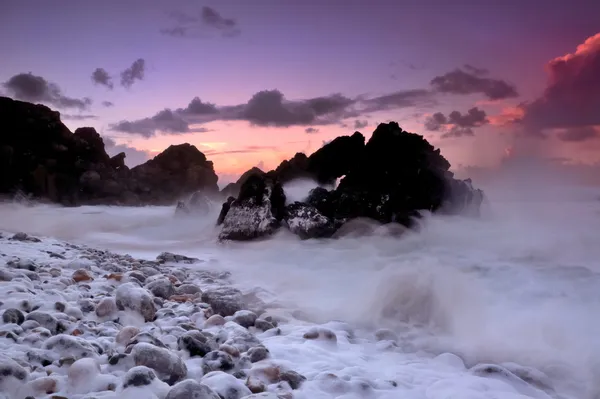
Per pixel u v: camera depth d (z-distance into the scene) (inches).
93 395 138.9
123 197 1195.3
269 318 256.1
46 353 167.5
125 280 313.7
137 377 141.9
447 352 219.8
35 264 343.9
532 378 186.1
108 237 723.4
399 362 202.8
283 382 162.2
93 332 206.1
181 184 1312.7
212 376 154.3
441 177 673.6
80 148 1247.5
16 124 1182.9
